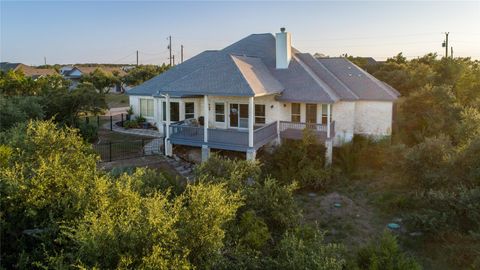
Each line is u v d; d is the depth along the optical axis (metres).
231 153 22.78
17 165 8.86
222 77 22.31
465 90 37.50
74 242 6.88
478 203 13.58
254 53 29.56
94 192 8.44
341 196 19.33
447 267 12.76
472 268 12.43
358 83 27.66
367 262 11.36
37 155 10.41
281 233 11.49
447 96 28.06
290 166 21.30
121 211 7.59
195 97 26.17
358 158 24.17
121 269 6.02
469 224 13.98
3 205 8.23
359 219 16.64
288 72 26.61
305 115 26.12
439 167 17.47
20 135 12.70
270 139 23.38
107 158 21.08
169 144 22.44
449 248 13.30
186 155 22.58
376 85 27.20
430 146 17.92
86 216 7.06
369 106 26.77
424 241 14.41
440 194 14.73
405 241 14.48
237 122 25.61
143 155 22.22
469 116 22.03
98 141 25.16
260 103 25.03
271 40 30.36
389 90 29.30
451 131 25.47
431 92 28.42
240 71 22.44
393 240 12.02
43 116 23.02
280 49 27.02
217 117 26.14
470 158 16.19
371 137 26.41
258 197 11.99
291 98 24.16
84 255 6.30
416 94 29.44
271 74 26.67
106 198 8.23
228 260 8.61
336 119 26.14
